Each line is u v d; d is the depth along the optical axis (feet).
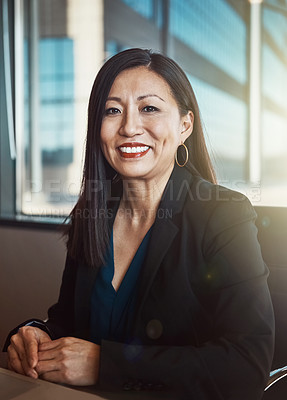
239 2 8.92
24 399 2.12
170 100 3.25
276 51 8.68
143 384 2.60
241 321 2.73
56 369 2.78
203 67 9.40
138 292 3.16
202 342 3.01
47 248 7.88
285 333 3.48
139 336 3.07
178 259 3.07
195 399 2.58
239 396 2.59
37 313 8.06
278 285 3.55
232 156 8.98
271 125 8.83
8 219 8.33
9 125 8.79
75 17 9.24
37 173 9.12
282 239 3.59
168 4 9.70
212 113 9.11
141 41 9.89
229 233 3.00
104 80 3.21
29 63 9.04
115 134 3.22
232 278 2.87
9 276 8.34
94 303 3.41
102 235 3.48
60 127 9.08
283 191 7.99
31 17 8.97
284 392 2.84
